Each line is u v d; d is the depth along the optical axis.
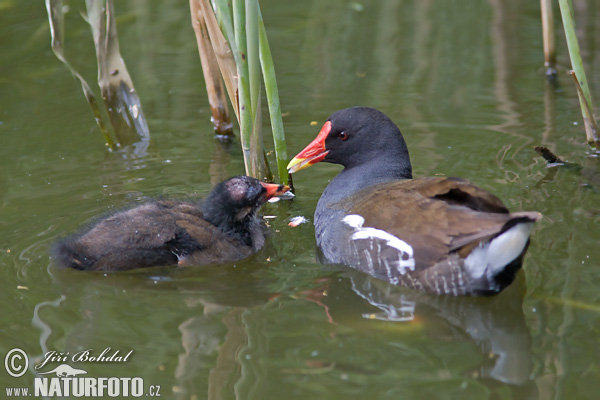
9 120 14.94
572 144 13.62
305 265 10.70
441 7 19.83
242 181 11.29
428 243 9.36
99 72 13.75
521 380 7.81
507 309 9.27
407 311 9.42
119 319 9.14
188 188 12.65
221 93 14.24
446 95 15.81
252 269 10.58
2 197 12.20
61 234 11.07
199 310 9.39
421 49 17.84
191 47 18.00
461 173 12.75
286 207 12.48
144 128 14.48
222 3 10.91
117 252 10.27
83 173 13.14
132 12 19.27
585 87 12.84
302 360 8.25
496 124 14.55
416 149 13.70
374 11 19.78
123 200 12.15
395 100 15.66
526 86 16.02
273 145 14.32
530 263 9.97
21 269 10.21
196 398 7.65
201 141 14.46
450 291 9.48
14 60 16.98
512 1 19.72
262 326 8.98
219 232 11.02
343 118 11.77
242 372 8.02
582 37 17.47
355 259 10.36
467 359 8.23
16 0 19.06
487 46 17.75
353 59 17.53
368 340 8.65
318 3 20.11
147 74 16.91
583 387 7.62
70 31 18.08
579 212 11.24
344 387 7.71
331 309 9.41
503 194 11.95
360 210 10.48
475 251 9.03
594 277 9.59
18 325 8.95
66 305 9.44
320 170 13.68
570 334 8.52
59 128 14.73
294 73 17.00
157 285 10.05
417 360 8.23
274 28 18.97
